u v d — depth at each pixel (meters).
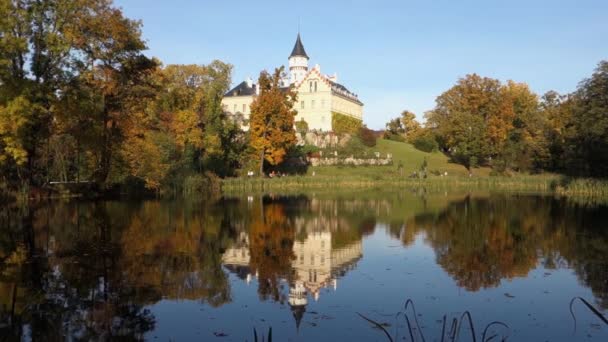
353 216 25.38
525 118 72.44
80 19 30.98
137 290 10.72
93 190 35.78
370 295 10.47
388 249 15.98
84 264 13.22
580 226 21.27
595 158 42.12
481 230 20.28
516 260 14.17
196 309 9.41
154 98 37.31
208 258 14.27
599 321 8.92
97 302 9.83
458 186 54.69
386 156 71.12
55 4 30.03
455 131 69.75
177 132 47.88
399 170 65.19
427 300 10.15
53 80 30.25
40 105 28.55
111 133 35.12
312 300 10.09
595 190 40.91
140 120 39.03
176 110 53.72
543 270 12.88
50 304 9.67
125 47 33.62
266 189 50.84
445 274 12.41
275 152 53.66
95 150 33.72
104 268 12.78
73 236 17.80
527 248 16.11
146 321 8.73
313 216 25.39
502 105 67.25
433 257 14.63
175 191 41.91
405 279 11.88
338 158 68.06
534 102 77.19
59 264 13.17
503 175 62.62
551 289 11.03
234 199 36.94
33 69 29.81
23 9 29.00
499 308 9.66
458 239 18.02
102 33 31.94
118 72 33.97
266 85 53.59
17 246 15.74
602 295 10.55
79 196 34.69
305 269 12.93
